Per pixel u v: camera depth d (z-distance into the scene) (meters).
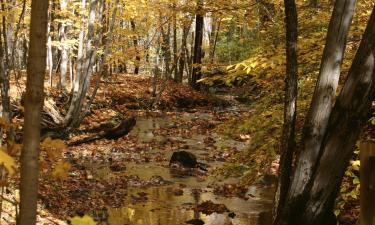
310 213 3.93
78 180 10.04
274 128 6.22
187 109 23.44
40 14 1.71
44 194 8.08
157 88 25.34
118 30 19.58
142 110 21.92
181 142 15.60
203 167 12.28
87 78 15.34
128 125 15.28
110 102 21.08
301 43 5.63
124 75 28.23
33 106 1.72
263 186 10.48
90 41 15.37
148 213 8.45
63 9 16.25
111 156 13.10
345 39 3.93
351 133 3.82
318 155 3.92
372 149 1.75
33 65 1.71
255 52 6.48
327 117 3.92
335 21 3.93
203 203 9.05
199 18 25.47
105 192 9.47
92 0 15.20
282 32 6.35
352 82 3.80
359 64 3.77
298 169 3.98
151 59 35.28
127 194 9.62
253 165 6.39
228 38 25.22
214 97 25.48
